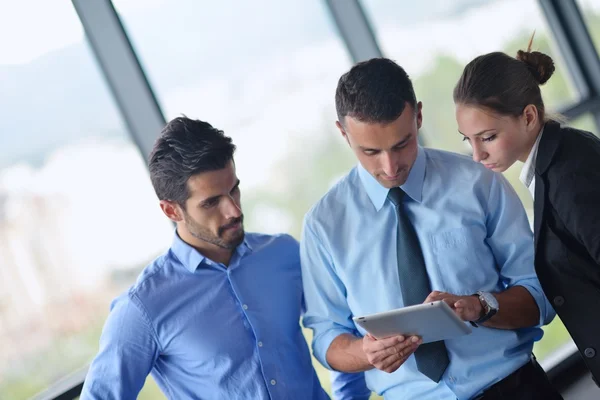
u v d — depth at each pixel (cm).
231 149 213
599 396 302
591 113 418
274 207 335
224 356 217
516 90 198
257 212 331
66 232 280
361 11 352
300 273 236
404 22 370
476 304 198
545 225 200
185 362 219
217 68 323
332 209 224
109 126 290
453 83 379
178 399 223
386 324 184
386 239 218
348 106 197
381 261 217
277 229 335
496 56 202
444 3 379
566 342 370
